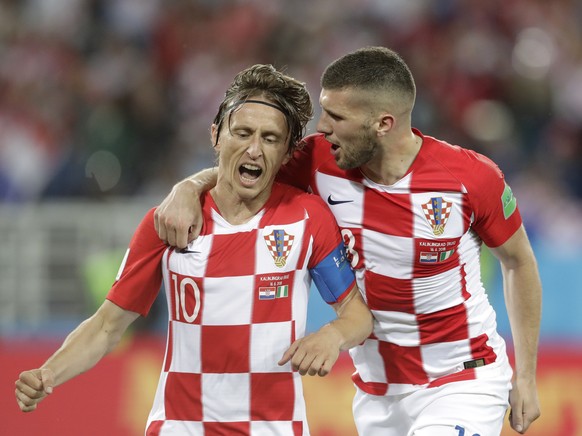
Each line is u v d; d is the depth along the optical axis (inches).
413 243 571.2
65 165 1370.6
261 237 534.3
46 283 1162.6
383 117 548.4
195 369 531.5
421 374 601.3
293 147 552.4
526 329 611.2
